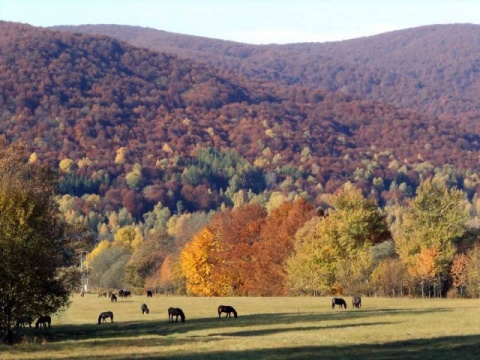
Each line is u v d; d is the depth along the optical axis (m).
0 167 58.12
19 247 51.12
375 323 58.56
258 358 39.09
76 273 57.09
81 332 61.69
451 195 104.31
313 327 57.44
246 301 98.06
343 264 106.25
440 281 101.75
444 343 43.62
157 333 58.34
